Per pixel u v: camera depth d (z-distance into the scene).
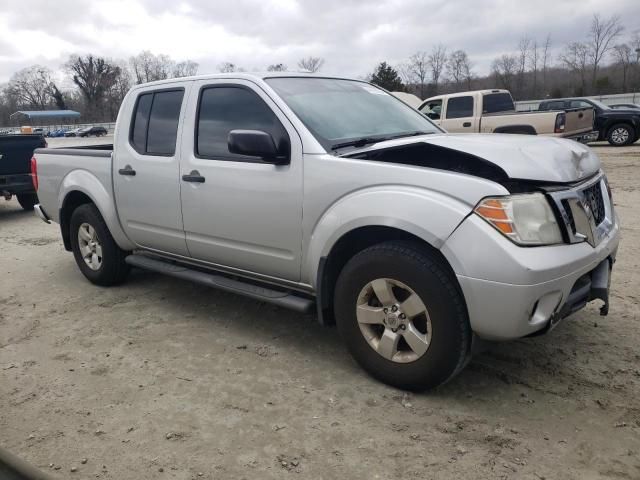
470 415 3.05
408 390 3.28
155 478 2.64
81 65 100.50
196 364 3.78
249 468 2.68
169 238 4.49
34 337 4.35
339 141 3.62
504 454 2.71
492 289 2.79
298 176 3.50
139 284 5.57
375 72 52.62
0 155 9.45
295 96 3.86
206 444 2.88
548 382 3.35
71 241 5.65
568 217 2.99
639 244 6.17
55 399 3.38
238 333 4.28
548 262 2.79
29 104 107.94
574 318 4.23
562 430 2.88
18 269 6.41
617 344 3.79
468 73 59.31
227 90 4.05
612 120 17.23
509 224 2.79
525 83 58.91
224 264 4.18
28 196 10.75
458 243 2.85
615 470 2.57
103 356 3.96
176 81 4.46
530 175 2.96
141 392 3.43
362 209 3.17
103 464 2.75
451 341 2.98
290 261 3.66
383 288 3.18
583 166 3.33
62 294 5.38
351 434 2.92
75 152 5.38
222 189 3.92
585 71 57.03
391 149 3.43
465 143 3.34
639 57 54.16
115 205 4.96
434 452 2.75
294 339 4.13
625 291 4.75
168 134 4.42
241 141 3.47
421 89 59.69
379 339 3.34
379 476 2.59
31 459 2.81
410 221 2.98
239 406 3.23
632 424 2.91
